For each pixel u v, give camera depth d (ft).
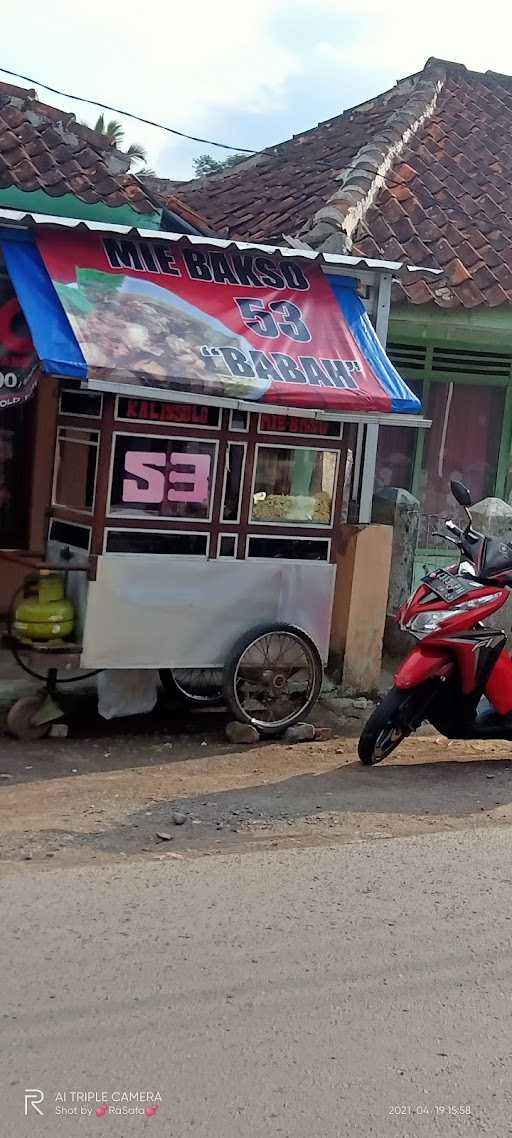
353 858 16.55
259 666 23.13
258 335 22.98
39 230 22.22
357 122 47.70
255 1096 10.50
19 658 22.16
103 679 23.06
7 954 12.87
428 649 20.86
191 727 24.31
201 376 21.11
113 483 21.48
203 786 20.04
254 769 21.31
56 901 14.42
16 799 18.86
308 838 17.38
